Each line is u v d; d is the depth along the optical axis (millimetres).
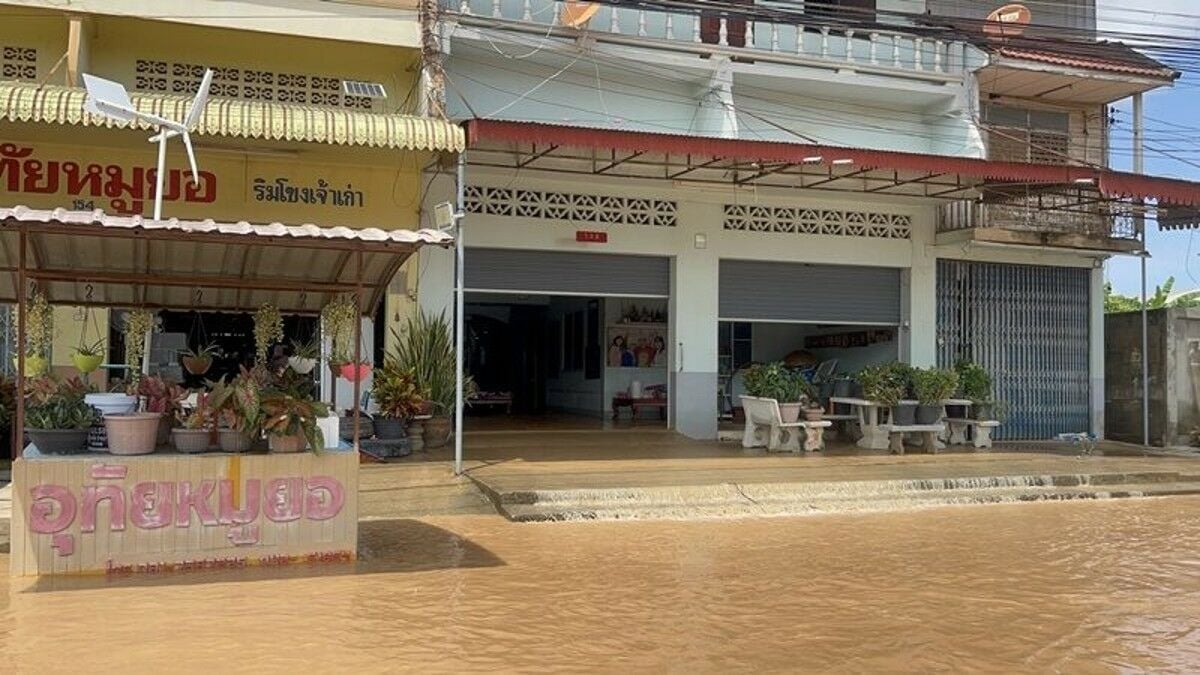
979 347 17031
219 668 5125
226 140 12008
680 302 15172
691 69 15023
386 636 5773
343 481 7629
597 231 14648
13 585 6648
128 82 12477
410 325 13195
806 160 12430
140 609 6172
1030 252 17094
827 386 16766
